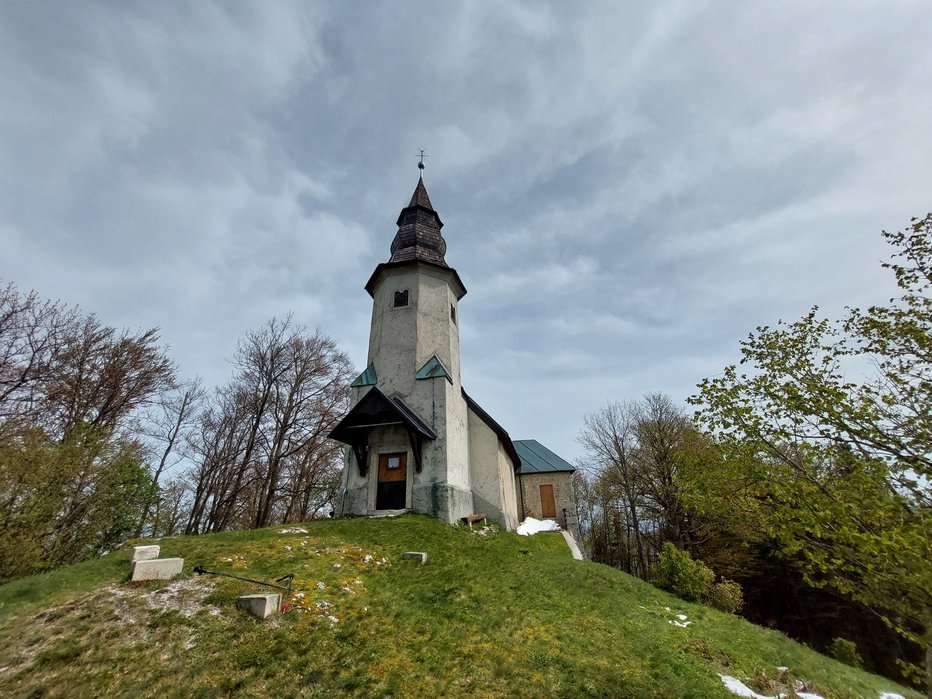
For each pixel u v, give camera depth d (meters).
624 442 31.86
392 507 17.20
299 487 27.64
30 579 9.11
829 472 6.68
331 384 28.28
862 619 22.47
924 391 6.45
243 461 24.73
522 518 27.88
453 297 22.86
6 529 11.65
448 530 14.93
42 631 7.01
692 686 7.68
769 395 7.31
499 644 8.19
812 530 6.16
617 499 32.81
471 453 21.17
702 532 24.66
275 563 10.26
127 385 21.16
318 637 7.39
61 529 13.84
